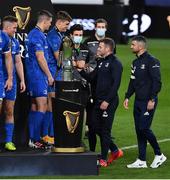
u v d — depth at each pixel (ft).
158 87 96.12
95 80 99.86
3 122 100.32
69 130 92.48
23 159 91.56
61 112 92.43
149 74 96.32
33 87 99.35
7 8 102.89
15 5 103.24
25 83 101.81
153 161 98.78
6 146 95.55
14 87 96.73
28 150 95.91
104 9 253.24
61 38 103.35
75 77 100.32
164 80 178.81
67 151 92.84
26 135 102.53
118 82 97.19
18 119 102.06
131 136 120.47
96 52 109.70
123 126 129.29
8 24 95.61
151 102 96.22
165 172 95.25
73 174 92.17
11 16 96.63
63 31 103.55
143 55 96.89
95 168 92.43
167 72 189.47
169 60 210.79
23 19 103.30
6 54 94.32
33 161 91.66
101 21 112.98
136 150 109.81
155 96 96.27
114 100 97.86
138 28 262.26
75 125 92.53
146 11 283.59
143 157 98.17
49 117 102.58
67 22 103.19
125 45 250.37
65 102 92.27
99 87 98.02
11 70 94.68
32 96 99.86
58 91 93.86
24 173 91.61
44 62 98.58
